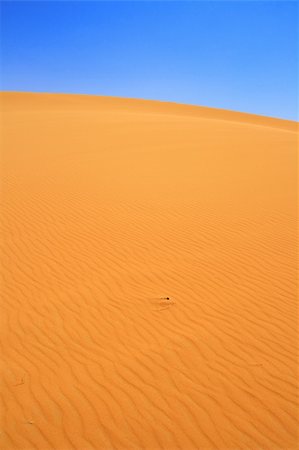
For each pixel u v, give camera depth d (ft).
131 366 17.44
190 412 15.08
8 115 116.37
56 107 152.46
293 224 32.73
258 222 33.17
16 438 14.08
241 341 18.93
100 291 23.20
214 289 23.36
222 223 32.99
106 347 18.66
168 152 60.59
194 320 20.58
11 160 55.06
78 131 81.05
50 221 33.19
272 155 59.06
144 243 29.27
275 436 14.11
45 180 44.68
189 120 105.60
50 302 22.17
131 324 20.30
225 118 178.09
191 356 17.98
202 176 47.03
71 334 19.57
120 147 64.13
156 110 173.99
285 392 15.96
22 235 30.58
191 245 28.99
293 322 20.26
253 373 16.94
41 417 14.90
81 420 14.78
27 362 17.72
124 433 14.25
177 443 13.85
